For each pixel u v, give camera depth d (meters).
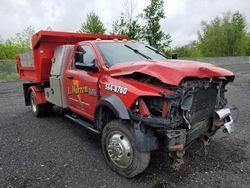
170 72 3.07
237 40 57.16
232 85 13.20
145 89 3.26
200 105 3.50
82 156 4.25
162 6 26.19
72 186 3.31
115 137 3.54
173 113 3.12
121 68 3.68
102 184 3.36
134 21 25.50
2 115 7.25
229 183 3.35
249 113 6.92
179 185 3.32
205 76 3.26
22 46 31.70
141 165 3.29
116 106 3.43
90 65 4.17
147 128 3.29
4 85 15.05
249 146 4.59
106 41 4.75
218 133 5.29
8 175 3.62
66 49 5.27
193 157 4.15
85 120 4.96
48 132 5.59
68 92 5.16
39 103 6.57
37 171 3.73
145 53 4.85
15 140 5.08
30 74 7.24
